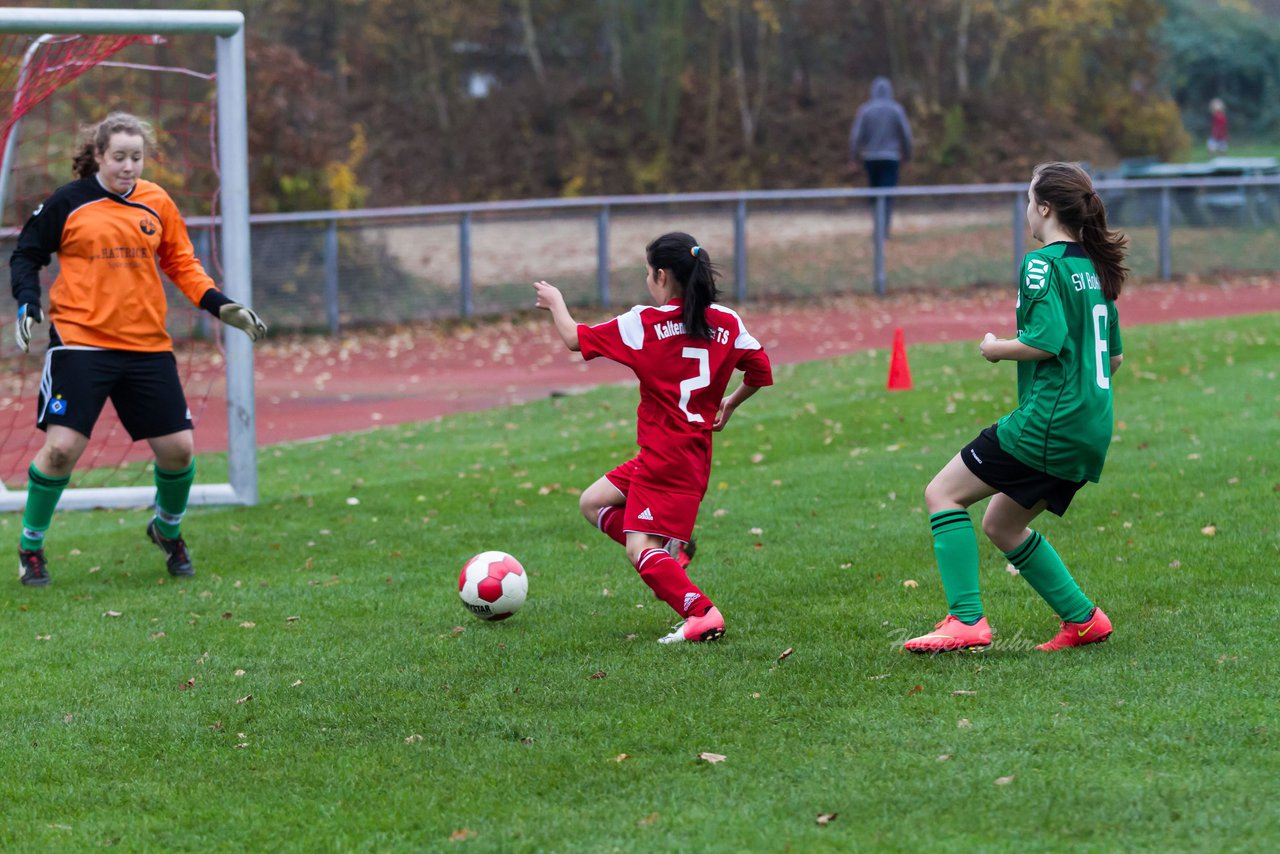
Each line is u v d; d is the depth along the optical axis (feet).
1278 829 28.73
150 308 59.88
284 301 164.55
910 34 320.29
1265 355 116.67
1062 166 41.68
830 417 97.91
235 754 37.50
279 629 51.29
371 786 34.50
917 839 29.27
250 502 77.71
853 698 39.06
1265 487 65.51
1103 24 317.22
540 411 113.50
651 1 313.12
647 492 46.21
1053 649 43.21
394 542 66.85
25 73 80.89
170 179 162.91
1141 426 86.38
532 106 315.58
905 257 188.55
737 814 31.17
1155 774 31.86
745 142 308.81
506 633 49.14
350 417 117.29
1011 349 40.22
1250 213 196.54
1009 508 42.75
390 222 169.37
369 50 309.01
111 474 94.73
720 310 46.44
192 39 195.93
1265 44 407.03
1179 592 48.98
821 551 59.67
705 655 44.50
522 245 176.14
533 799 33.01
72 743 38.91
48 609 55.98
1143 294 182.09
